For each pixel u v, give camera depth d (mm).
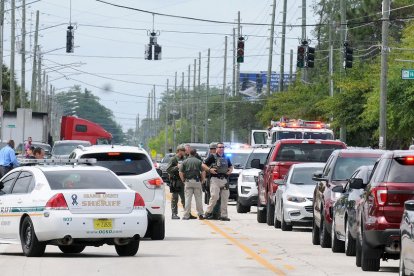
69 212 48938
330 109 156125
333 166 60969
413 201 37844
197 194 84438
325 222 57969
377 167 46094
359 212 47594
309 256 52938
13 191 51812
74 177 50219
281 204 73625
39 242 49656
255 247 58469
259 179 85250
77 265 46594
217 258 51094
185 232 70312
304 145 80812
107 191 49625
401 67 134000
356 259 47625
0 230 52062
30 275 42406
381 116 116188
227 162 84062
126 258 50531
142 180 61312
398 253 44812
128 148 62000
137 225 49844
